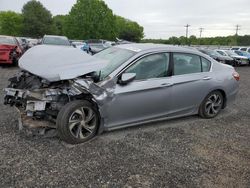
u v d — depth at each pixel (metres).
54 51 4.96
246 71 20.33
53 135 4.64
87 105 4.56
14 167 3.73
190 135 5.19
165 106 5.35
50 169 3.73
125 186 3.45
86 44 22.42
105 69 4.95
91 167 3.84
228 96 6.40
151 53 5.20
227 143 4.92
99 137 4.83
